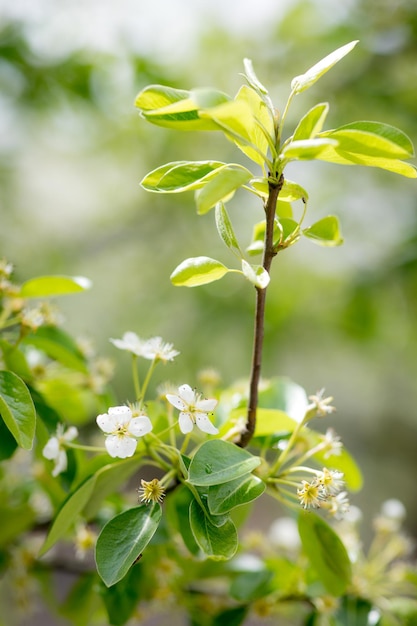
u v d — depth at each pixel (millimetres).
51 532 938
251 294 2449
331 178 2461
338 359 2920
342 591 1000
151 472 2529
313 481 926
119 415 896
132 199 2783
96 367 1104
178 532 1034
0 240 2404
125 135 2494
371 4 2316
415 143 2303
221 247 2555
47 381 1088
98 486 963
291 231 951
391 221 2410
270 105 897
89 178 2713
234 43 2467
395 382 3205
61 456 959
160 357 955
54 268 2572
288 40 2404
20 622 1465
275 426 985
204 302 2494
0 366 1021
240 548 1076
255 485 890
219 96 847
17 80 2016
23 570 1134
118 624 1018
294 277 2459
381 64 2340
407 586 1082
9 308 1033
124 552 881
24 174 2555
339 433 3314
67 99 2111
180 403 898
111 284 2795
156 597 1063
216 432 896
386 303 2387
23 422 913
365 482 3242
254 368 921
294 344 2529
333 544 978
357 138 873
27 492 1150
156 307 2625
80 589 1124
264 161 898
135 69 2121
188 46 2436
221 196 847
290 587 1071
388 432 3312
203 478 874
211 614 1100
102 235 2812
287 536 1145
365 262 2410
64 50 2051
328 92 2355
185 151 2590
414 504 3193
